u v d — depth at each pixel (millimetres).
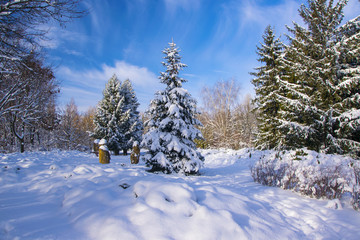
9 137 18688
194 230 2719
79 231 2721
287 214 4051
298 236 3158
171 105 8992
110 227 2664
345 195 5113
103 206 3395
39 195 4281
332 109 10562
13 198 3992
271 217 3670
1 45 6098
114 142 20906
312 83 12445
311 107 11578
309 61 12375
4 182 5059
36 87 13656
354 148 9891
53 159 10000
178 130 9344
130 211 3086
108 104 22156
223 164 13289
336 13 12367
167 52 9852
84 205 3451
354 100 10484
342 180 4930
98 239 2537
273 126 16750
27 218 3061
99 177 5285
